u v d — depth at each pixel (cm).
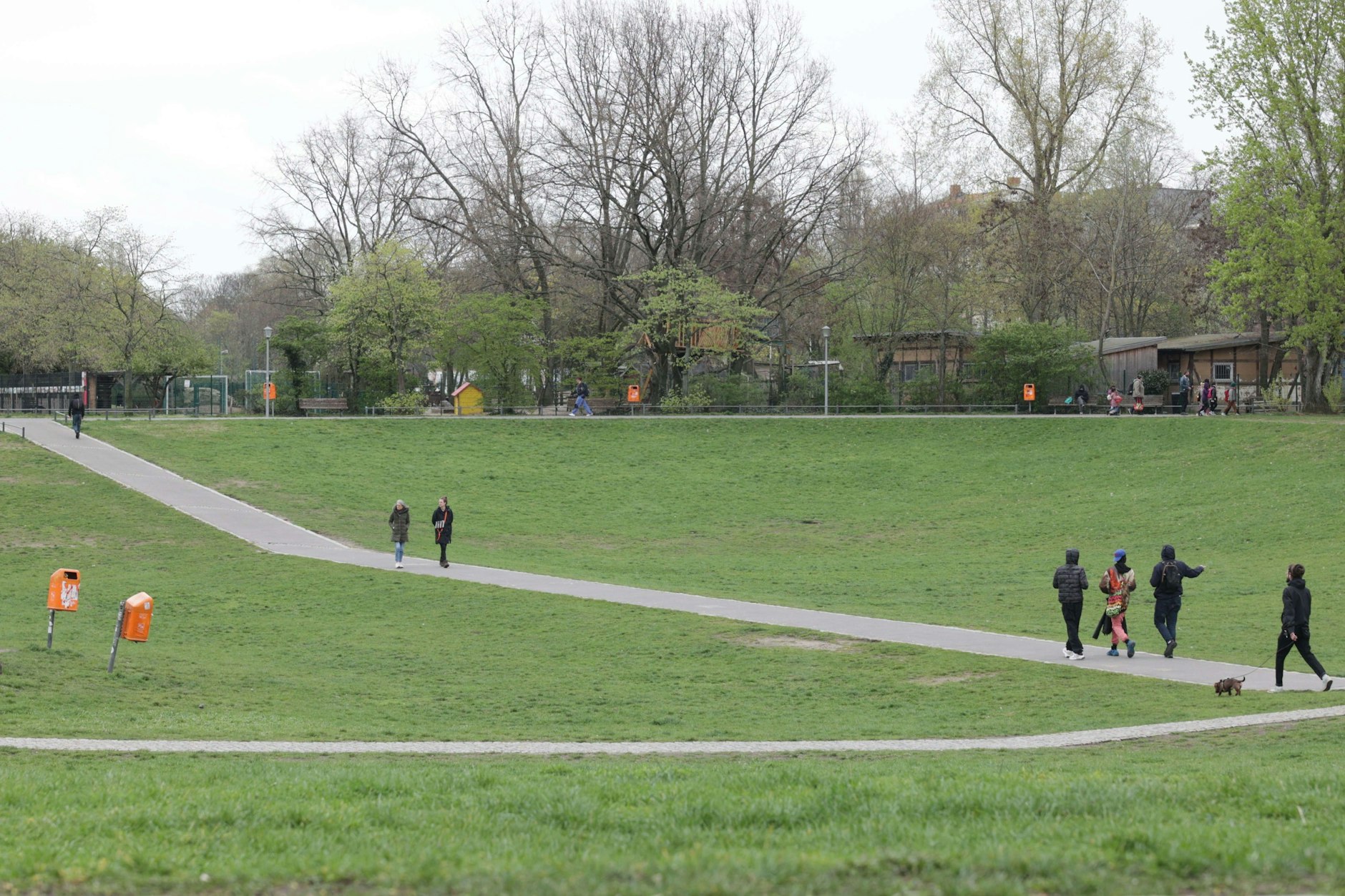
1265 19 6325
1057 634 2750
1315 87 6281
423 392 8675
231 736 1720
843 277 8356
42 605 3209
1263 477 5097
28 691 1994
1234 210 6256
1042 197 8144
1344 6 6159
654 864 854
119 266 9050
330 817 1033
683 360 7938
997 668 2317
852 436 6669
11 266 8669
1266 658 2397
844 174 8025
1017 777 1216
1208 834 920
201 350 9488
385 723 1922
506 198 8288
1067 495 5356
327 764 1466
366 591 3388
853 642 2638
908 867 846
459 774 1281
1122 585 2417
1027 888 803
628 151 7825
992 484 5709
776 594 3488
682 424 6931
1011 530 4819
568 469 6044
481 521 5044
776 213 8006
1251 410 7156
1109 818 1002
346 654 2652
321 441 6288
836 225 8556
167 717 1870
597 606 3125
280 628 2956
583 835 986
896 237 8300
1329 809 1030
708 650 2611
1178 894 797
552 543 4722
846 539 4844
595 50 7969
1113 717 1883
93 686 2081
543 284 8606
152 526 4462
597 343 8206
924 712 1997
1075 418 6631
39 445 5719
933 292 8481
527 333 8331
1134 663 2350
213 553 4062
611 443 6538
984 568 3991
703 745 1692
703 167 7981
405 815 1050
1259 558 3900
